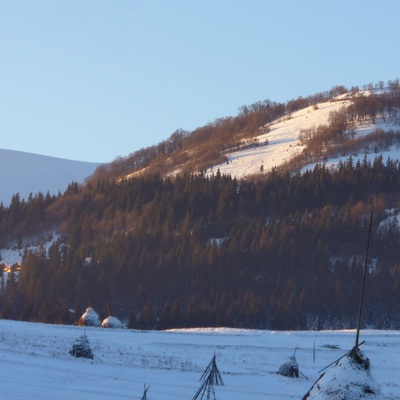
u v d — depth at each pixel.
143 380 81.06
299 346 118.62
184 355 103.69
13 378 76.25
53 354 93.38
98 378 79.81
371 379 43.78
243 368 95.81
